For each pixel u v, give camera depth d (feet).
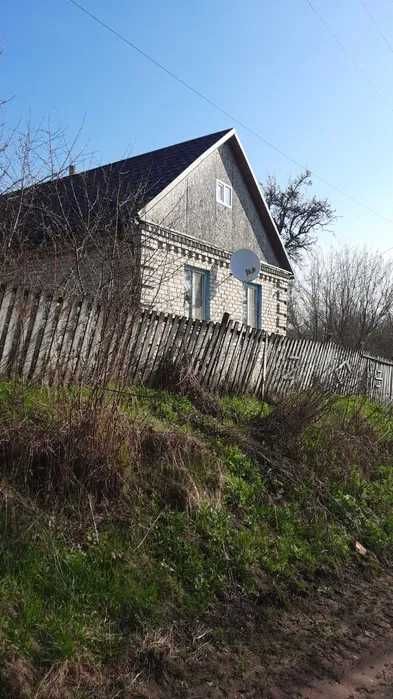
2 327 19.63
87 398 16.78
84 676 10.63
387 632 15.10
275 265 60.39
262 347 32.81
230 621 13.85
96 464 15.57
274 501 20.11
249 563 16.12
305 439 25.02
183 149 51.83
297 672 12.53
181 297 46.21
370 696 12.00
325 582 17.31
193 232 48.26
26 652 10.37
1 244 22.91
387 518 23.40
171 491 16.88
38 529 13.25
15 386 18.06
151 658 11.65
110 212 28.30
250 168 54.90
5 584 11.55
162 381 25.80
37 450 14.98
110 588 12.75
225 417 24.99
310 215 130.93
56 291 21.30
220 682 11.66
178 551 14.97
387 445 30.78
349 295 82.02
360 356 45.55
